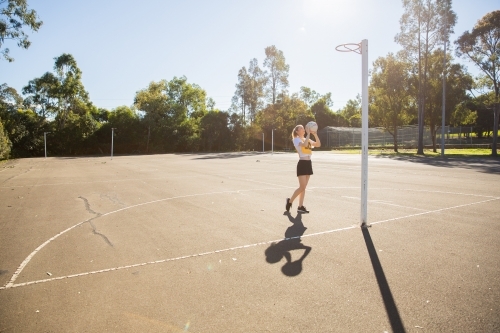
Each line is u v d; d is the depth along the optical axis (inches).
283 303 134.9
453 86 1411.2
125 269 174.6
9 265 182.7
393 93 1561.3
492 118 2102.6
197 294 144.3
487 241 208.4
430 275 158.9
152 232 245.3
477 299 135.0
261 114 2330.2
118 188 488.4
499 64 1143.6
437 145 1811.0
